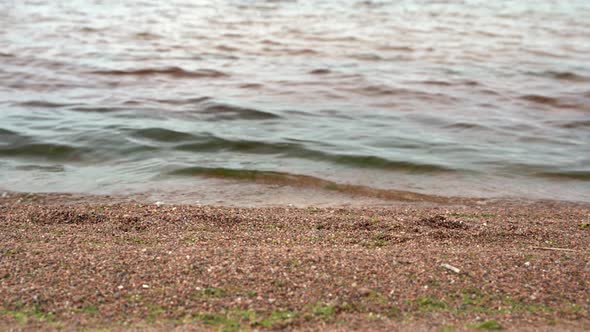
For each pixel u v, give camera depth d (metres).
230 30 25.09
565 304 5.37
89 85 15.77
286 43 22.47
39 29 24.22
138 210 8.02
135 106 13.69
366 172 10.03
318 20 28.28
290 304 5.20
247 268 5.84
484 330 4.89
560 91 15.98
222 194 8.95
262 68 18.28
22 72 17.02
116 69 17.69
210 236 6.96
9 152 10.48
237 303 5.20
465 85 16.47
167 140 11.33
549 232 7.41
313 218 7.78
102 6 31.27
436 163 10.44
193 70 17.75
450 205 8.71
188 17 28.41
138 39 22.75
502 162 10.59
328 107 14.08
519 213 8.35
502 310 5.23
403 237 7.06
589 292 5.59
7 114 12.69
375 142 11.52
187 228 7.28
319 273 5.77
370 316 5.07
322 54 20.61
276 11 30.94
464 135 12.17
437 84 16.53
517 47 22.30
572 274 5.94
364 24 27.36
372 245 6.76
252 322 4.93
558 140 11.96
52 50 20.20
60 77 16.58
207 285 5.48
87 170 9.83
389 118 13.30
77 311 5.05
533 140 11.95
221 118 12.92
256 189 9.19
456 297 5.42
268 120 12.88
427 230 7.37
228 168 9.88
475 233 7.30
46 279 5.56
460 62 19.59
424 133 12.24
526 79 17.28
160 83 16.17
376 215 8.09
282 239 6.91
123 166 10.04
